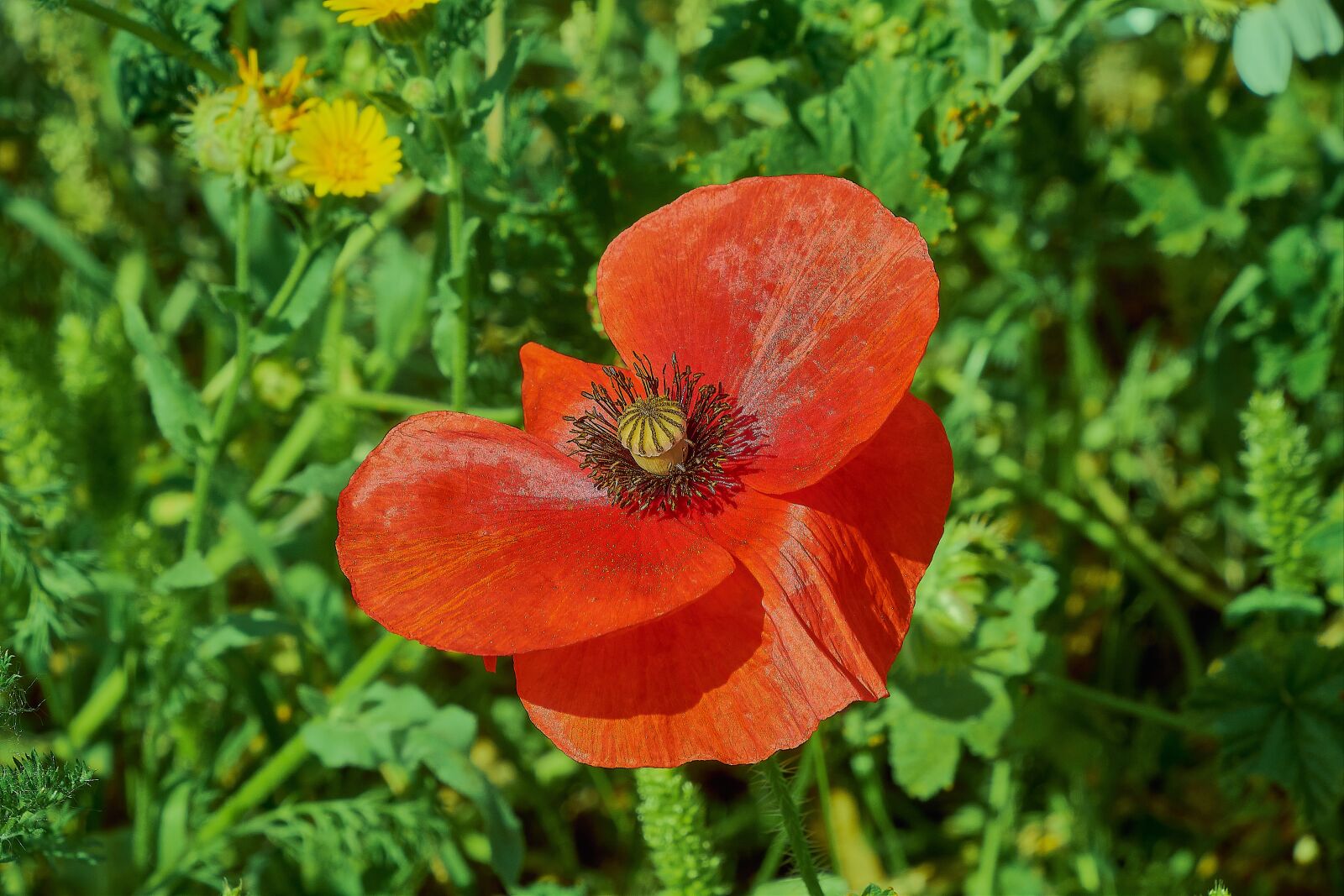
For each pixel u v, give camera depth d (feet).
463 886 1.36
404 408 1.37
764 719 1.00
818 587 1.02
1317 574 1.32
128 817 1.46
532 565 1.03
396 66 1.18
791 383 1.06
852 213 1.06
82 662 1.48
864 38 1.36
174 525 1.49
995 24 1.30
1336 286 1.45
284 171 1.19
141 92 1.33
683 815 1.17
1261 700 1.28
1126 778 1.47
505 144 1.37
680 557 1.03
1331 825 1.32
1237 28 1.33
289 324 1.25
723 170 1.32
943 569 1.23
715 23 1.38
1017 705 1.34
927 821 1.47
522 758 1.49
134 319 1.26
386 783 1.47
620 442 1.07
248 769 1.47
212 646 1.31
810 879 1.12
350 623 1.49
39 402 1.31
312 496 1.54
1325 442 1.53
